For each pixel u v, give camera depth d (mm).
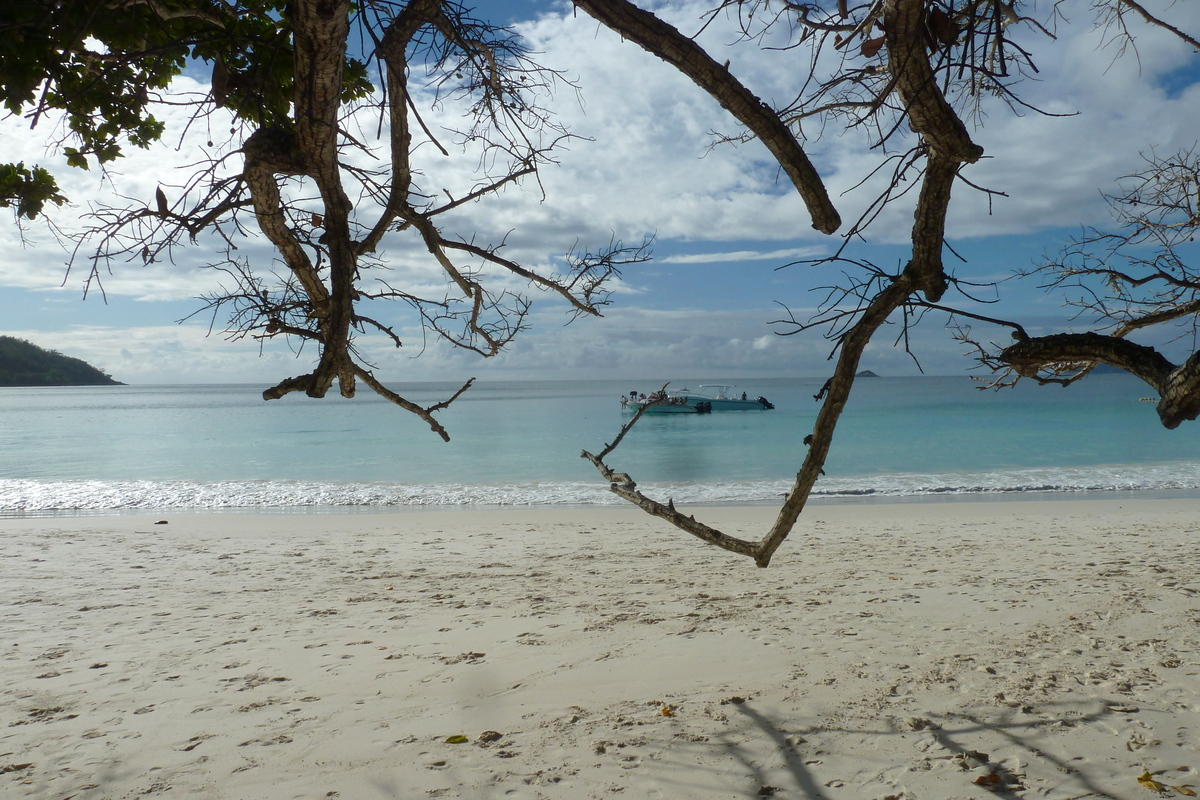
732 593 7785
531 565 9578
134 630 6668
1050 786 3623
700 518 13719
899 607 7055
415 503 17109
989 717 4453
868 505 15102
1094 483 18609
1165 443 28984
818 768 3893
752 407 63719
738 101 2420
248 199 2768
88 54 2770
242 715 4730
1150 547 10086
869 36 2303
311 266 3041
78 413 67562
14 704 4934
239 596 7980
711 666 5504
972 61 1994
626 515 14453
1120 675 5059
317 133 2334
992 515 13633
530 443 33094
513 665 5602
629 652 5852
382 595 7969
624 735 4352
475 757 4102
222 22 2949
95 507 16828
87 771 3996
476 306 3807
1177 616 6473
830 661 5555
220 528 13062
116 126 3469
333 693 5094
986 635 6094
